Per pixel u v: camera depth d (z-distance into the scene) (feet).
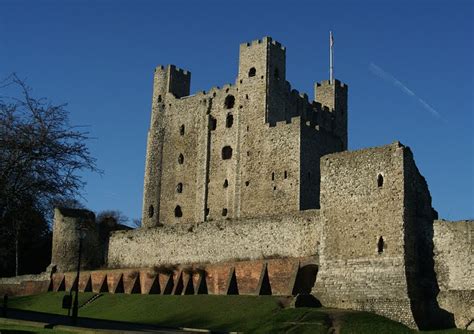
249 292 214.28
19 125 106.42
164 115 325.62
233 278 219.61
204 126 306.76
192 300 211.82
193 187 305.53
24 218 109.09
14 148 105.60
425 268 178.50
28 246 312.50
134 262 273.95
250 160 284.82
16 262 305.53
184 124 316.60
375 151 189.16
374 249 182.19
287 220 223.30
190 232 254.88
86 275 270.46
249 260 229.86
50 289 281.33
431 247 178.70
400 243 176.96
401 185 180.75
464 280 170.81
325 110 320.70
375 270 180.14
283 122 276.62
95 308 233.14
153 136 326.85
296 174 267.39
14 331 121.90
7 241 114.62
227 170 294.05
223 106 302.86
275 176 274.36
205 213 296.92
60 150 108.37
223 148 298.15
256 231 232.12
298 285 201.98
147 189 322.34
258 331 162.30
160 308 211.82
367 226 185.57
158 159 322.14
